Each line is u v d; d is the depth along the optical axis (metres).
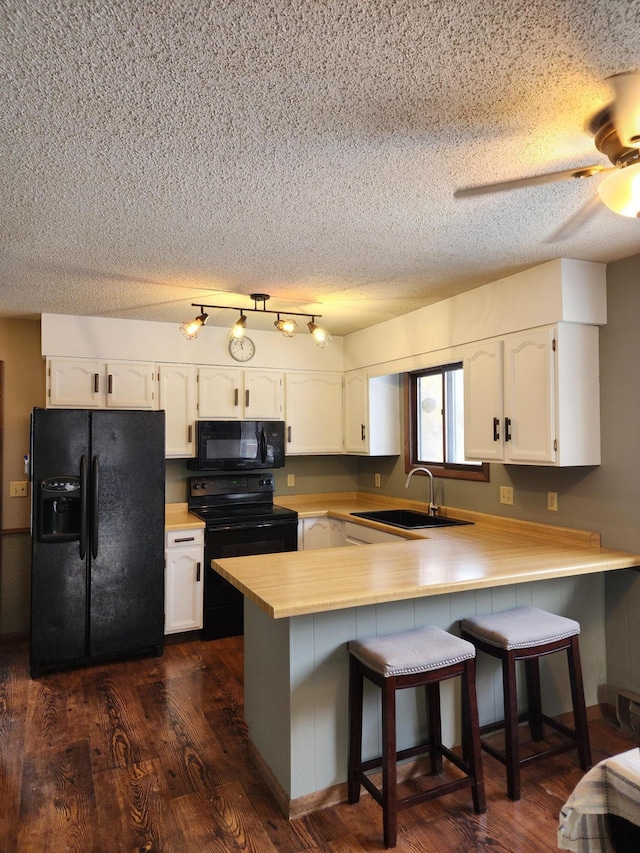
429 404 4.33
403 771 2.36
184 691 3.14
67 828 2.01
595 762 2.43
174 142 1.62
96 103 1.42
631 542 2.70
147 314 3.86
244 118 1.50
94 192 1.95
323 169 1.80
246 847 1.93
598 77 1.34
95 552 3.49
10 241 2.43
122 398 3.99
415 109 1.47
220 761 2.45
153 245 2.49
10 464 4.05
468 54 1.25
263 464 4.45
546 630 2.30
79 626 3.46
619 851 1.33
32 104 1.42
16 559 4.04
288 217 2.19
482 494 3.68
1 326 4.04
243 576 2.31
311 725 2.15
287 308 3.71
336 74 1.31
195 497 4.46
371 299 3.49
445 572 2.37
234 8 1.10
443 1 1.09
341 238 2.43
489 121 1.53
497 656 2.28
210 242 2.46
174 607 3.86
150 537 3.65
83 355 3.90
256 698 2.44
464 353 3.34
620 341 2.75
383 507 4.65
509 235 2.40
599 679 2.85
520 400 2.93
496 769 2.40
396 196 2.01
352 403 4.66
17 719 2.81
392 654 2.02
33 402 4.11
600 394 2.84
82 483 3.44
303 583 2.20
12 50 1.21
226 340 4.36
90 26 1.14
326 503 4.97
